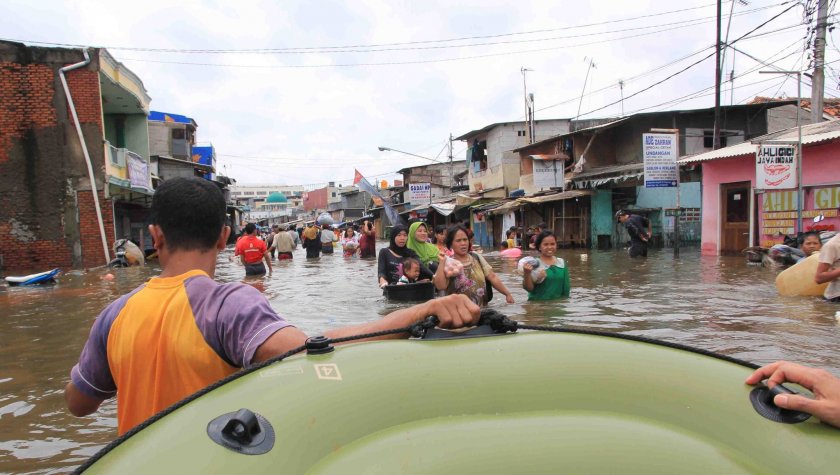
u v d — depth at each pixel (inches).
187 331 60.9
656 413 47.5
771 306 225.8
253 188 5000.0
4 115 586.2
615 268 420.5
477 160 1362.0
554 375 50.5
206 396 46.2
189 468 37.9
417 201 1381.6
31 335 212.7
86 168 598.5
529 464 40.5
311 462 40.6
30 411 127.8
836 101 876.6
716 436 45.4
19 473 96.7
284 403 44.4
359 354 52.1
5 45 582.9
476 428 44.3
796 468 41.9
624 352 54.5
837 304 227.1
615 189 851.4
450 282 213.6
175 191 66.9
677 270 390.9
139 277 457.7
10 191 585.3
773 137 519.2
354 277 416.5
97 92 605.3
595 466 40.5
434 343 55.4
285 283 376.8
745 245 554.3
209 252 69.0
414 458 40.9
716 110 687.7
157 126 1251.2
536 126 1229.7
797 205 487.5
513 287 308.7
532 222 1010.7
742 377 51.6
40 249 589.6
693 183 809.5
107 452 41.3
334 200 3211.1
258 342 58.6
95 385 67.7
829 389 46.5
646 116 817.5
